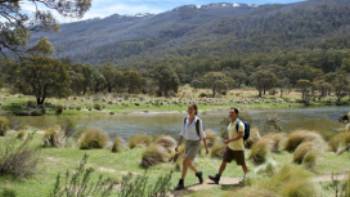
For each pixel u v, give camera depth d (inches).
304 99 4475.9
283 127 1628.9
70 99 3307.1
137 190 261.1
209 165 550.3
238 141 429.4
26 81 2610.7
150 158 547.8
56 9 500.1
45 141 696.4
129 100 3508.9
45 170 446.6
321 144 649.6
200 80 6166.3
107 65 5575.8
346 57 6894.7
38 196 342.6
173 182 440.8
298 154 541.3
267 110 3294.8
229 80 5600.4
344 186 334.3
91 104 2859.3
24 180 388.5
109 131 1552.7
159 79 5049.2
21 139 746.8
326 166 508.7
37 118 2113.7
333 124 1747.0
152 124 1900.8
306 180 345.1
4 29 514.9
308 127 1594.5
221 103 3710.6
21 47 545.0
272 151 645.9
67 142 719.7
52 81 2630.4
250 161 574.9
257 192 325.1
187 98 4431.6
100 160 579.2
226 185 424.8
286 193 333.7
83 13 514.0
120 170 510.0
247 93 5605.3
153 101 3474.4
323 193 339.3
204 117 2412.6
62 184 385.1
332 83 4840.1
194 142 409.4
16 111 2326.5
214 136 766.5
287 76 6181.1
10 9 502.6
